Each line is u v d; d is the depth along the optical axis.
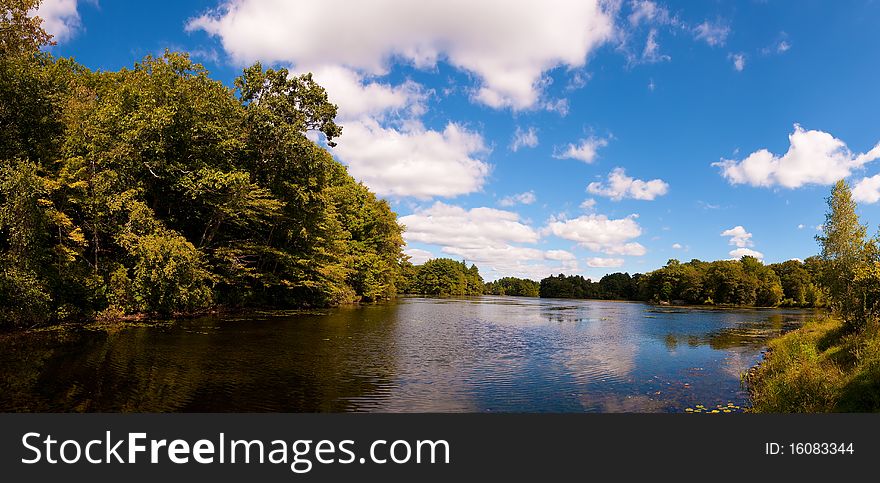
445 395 12.44
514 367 16.91
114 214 25.06
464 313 48.19
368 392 12.36
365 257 57.97
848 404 10.48
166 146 27.64
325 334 23.59
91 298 22.94
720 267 109.50
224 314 31.48
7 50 20.48
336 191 46.25
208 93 30.53
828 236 20.23
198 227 34.53
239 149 32.22
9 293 18.25
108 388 11.38
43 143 23.05
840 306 19.23
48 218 20.41
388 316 38.19
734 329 35.66
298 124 33.31
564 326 35.88
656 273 127.62
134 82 27.81
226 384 12.35
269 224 36.34
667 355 21.23
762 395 12.55
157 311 26.39
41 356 14.50
